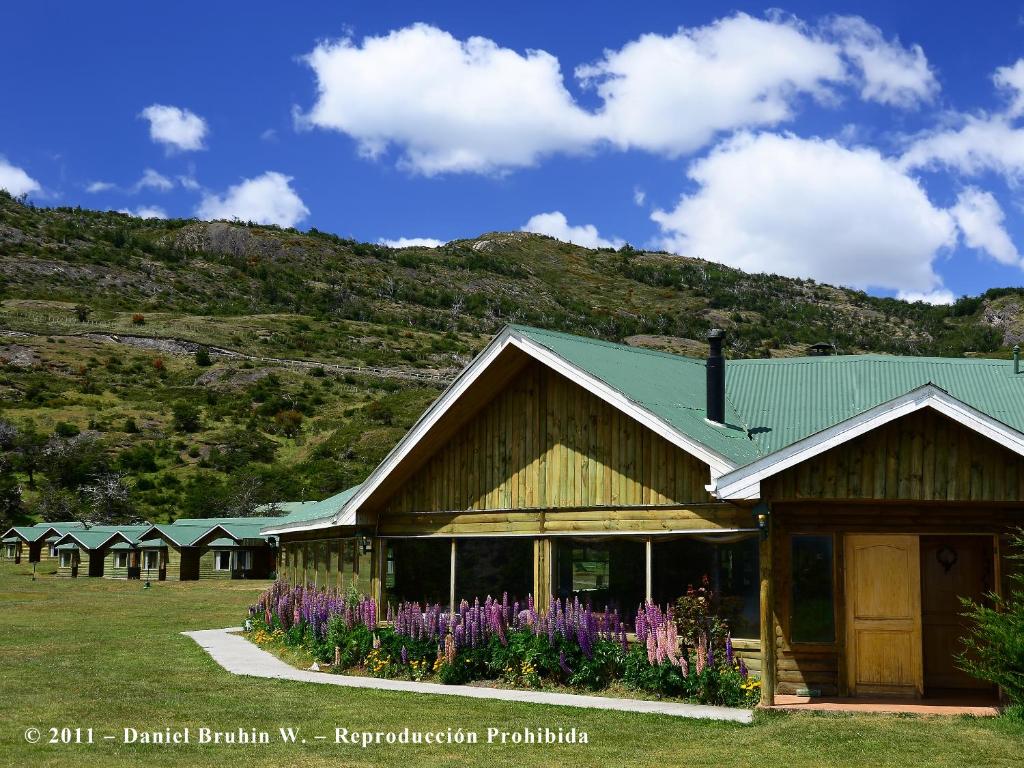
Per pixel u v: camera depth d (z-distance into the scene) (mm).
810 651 13594
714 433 14719
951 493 11781
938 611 14297
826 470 12070
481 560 16578
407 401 105375
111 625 29344
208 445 90250
